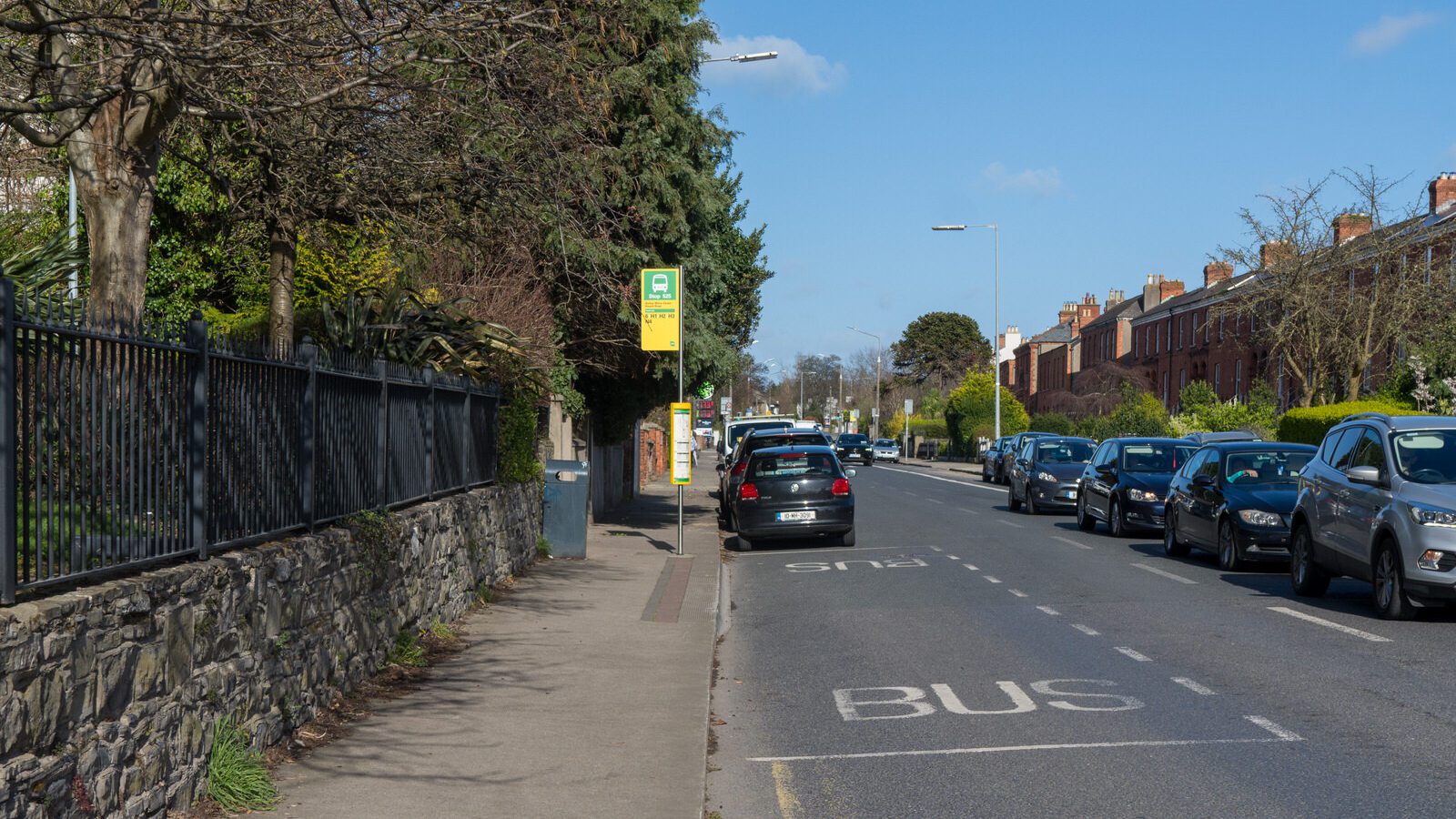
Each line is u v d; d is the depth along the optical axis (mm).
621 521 25859
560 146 11555
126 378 5711
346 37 9117
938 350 131375
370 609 9008
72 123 9008
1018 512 29172
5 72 9391
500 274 18109
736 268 37906
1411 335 34656
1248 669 9523
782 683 9453
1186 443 22984
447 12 8250
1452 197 45375
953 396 83688
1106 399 66875
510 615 12281
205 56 8172
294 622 7387
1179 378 69000
